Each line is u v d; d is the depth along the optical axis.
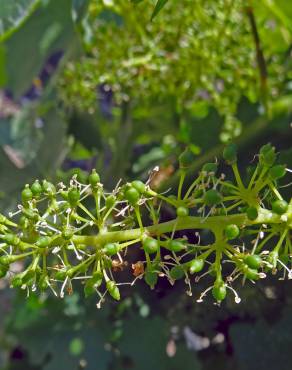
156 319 0.46
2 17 0.34
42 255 0.27
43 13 0.47
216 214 0.26
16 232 0.28
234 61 0.42
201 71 0.42
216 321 0.42
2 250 0.27
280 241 0.26
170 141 0.49
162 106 0.47
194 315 0.43
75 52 0.47
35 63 0.50
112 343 0.48
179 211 0.26
